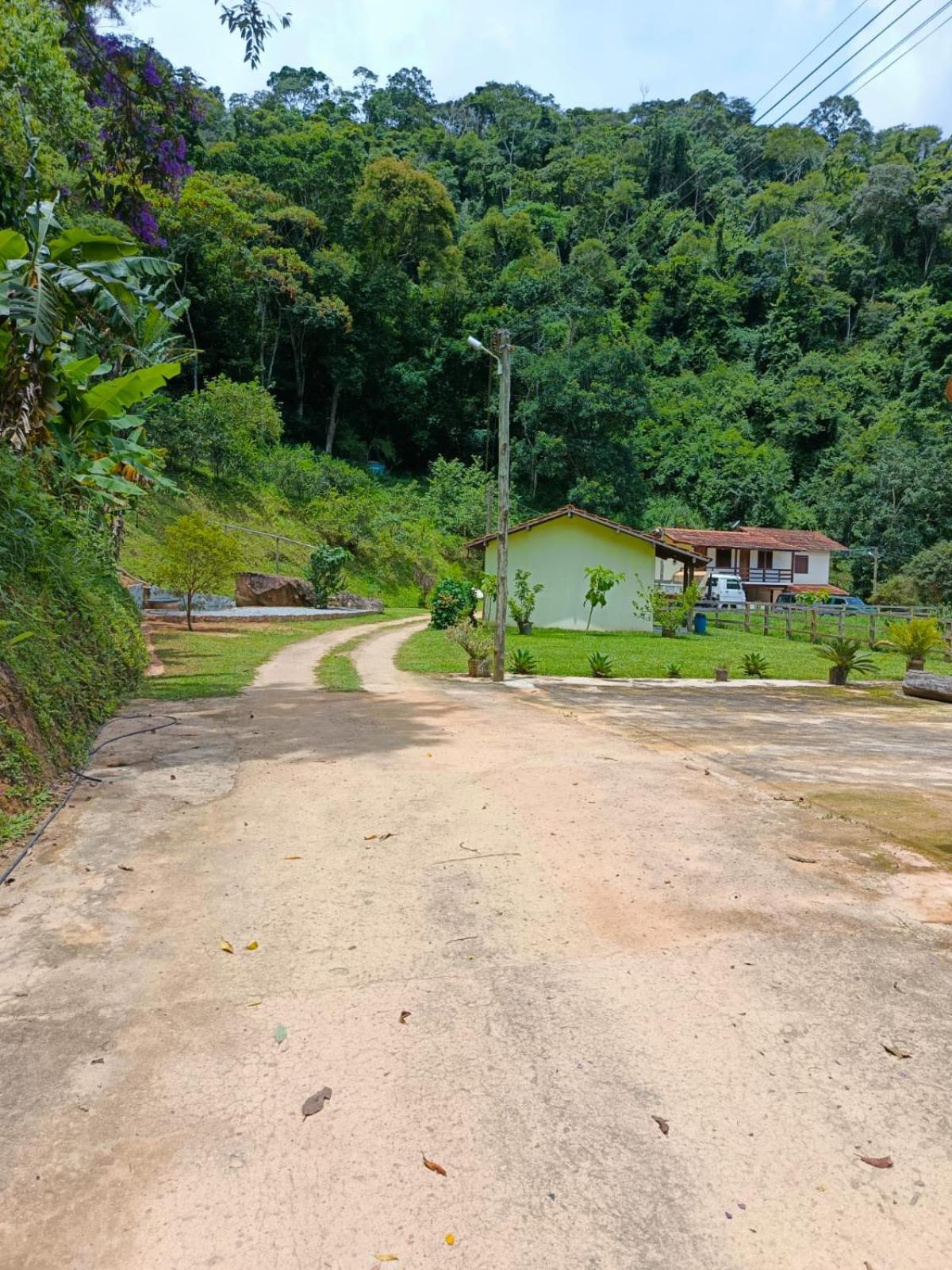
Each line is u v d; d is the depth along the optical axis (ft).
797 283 222.69
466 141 260.42
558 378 160.56
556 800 16.57
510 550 79.05
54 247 29.37
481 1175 6.08
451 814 15.58
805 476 190.70
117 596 35.58
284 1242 5.45
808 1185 5.99
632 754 21.66
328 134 170.71
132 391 32.01
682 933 10.37
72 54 35.65
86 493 35.24
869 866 12.90
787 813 16.06
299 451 136.05
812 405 192.65
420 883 12.09
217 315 134.21
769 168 295.48
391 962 9.56
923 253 239.09
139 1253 5.35
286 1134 6.51
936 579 132.16
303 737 22.99
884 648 68.33
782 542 143.54
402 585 126.11
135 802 16.02
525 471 165.78
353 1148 6.36
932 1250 5.43
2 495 23.03
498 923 10.66
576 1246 5.43
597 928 10.52
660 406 195.83
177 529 61.98
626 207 254.68
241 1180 6.01
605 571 75.61
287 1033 7.99
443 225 172.24
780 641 77.46
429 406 176.65
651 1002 8.61
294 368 157.89
